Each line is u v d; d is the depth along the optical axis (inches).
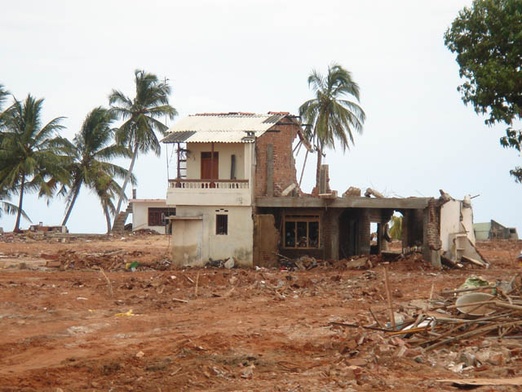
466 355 655.8
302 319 956.6
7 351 801.6
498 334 730.2
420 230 1738.4
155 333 891.4
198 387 610.9
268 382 618.2
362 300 1134.4
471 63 1705.2
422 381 591.2
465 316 756.0
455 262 1630.2
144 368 689.0
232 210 1745.8
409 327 762.8
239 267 1736.0
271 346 777.6
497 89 1665.8
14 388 626.8
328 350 749.9
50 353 782.5
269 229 1747.0
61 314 1035.9
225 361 703.1
